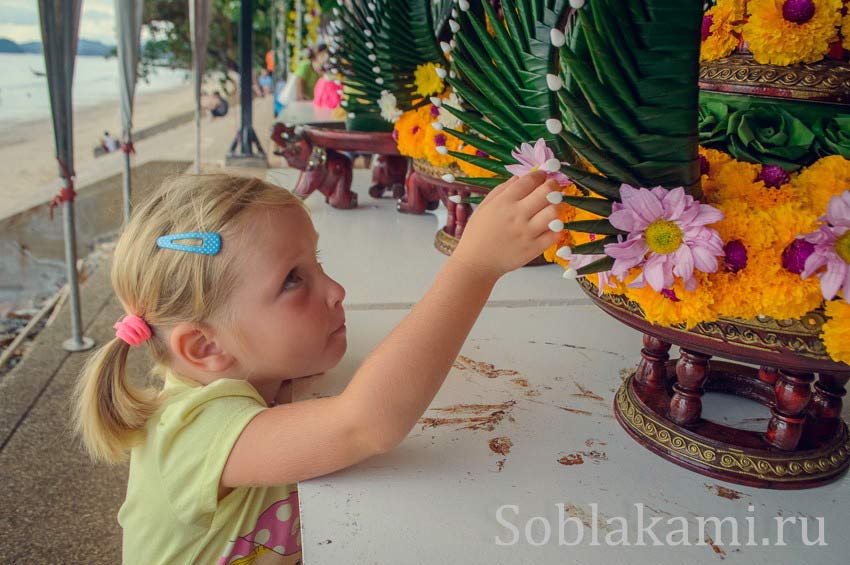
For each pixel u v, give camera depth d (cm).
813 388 76
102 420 78
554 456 72
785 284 57
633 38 51
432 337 66
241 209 76
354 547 58
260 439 68
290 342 77
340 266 139
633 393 79
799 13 63
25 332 330
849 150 63
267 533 80
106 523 197
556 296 123
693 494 67
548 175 65
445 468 70
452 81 70
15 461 226
